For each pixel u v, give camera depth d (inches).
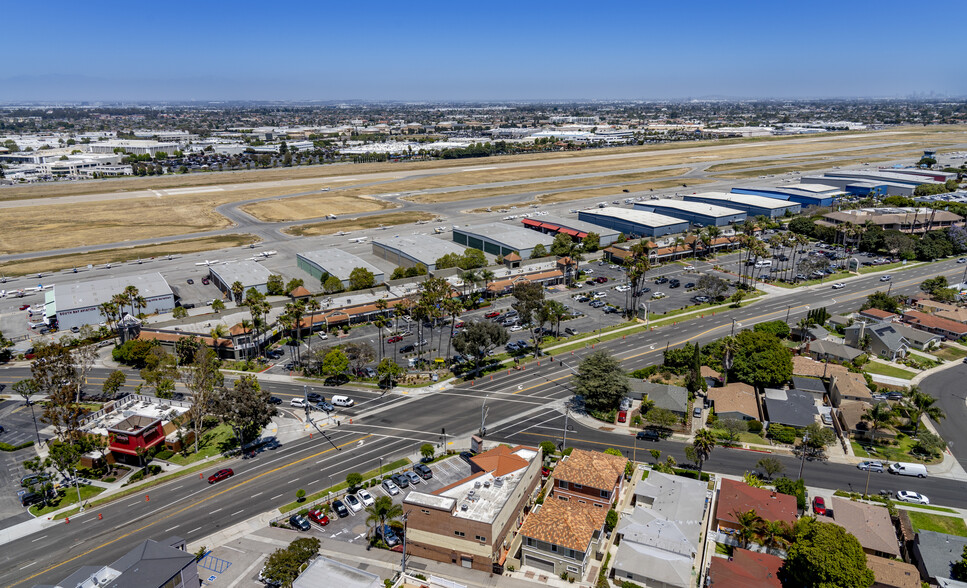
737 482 4276.6
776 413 5300.2
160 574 3289.9
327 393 5969.5
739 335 6259.8
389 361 6023.6
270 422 5447.8
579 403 5748.0
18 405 5861.2
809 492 4382.4
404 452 4948.3
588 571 3676.2
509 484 4013.3
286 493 4439.0
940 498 4308.6
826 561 3253.0
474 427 5319.9
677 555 3686.0
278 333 7268.7
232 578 3599.9
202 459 4928.6
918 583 3346.5
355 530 4052.7
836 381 5664.4
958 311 7362.2
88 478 4734.3
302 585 3307.1
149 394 6033.5
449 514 3639.3
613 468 4217.5
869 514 3939.5
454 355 6771.7
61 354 5615.2
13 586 3538.4
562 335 7268.7
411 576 3590.1
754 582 3388.3
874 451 4901.6
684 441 5118.1
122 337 7204.7
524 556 3725.4
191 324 7160.4
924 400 5064.0
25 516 4232.3
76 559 3774.6
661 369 6304.1
